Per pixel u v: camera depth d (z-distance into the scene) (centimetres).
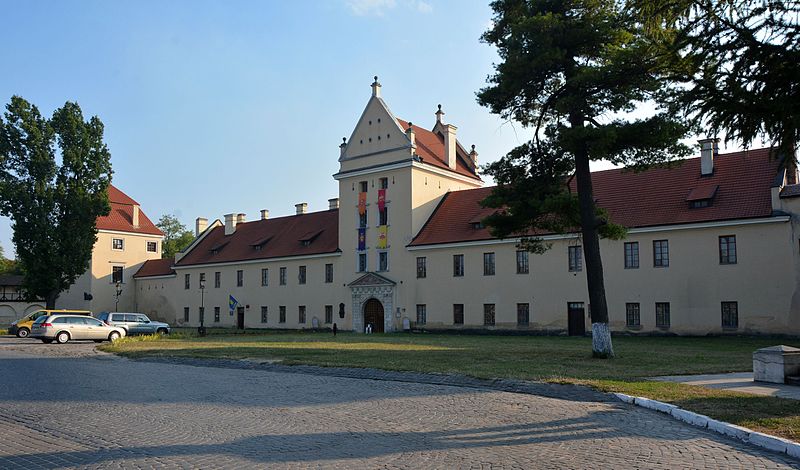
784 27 1111
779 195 3662
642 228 4128
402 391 1591
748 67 1136
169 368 2269
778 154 1156
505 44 2375
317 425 1165
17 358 2719
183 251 7600
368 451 962
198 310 7262
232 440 1043
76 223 6088
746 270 3762
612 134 2147
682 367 1955
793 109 1082
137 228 8156
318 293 6081
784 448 946
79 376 1995
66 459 925
